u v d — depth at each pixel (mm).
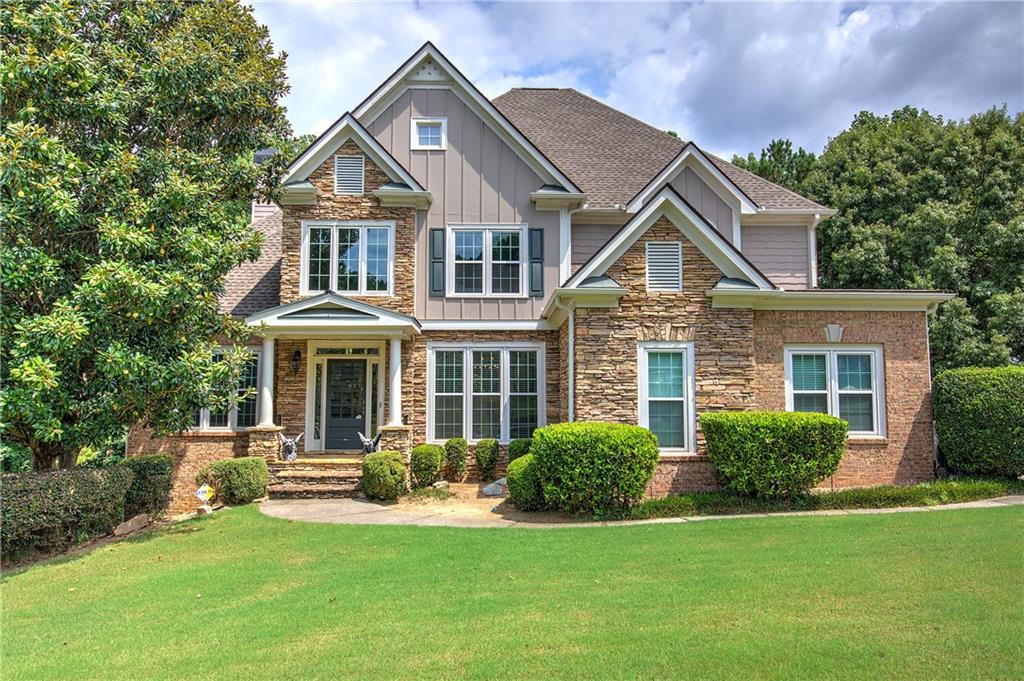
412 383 16203
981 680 4434
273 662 5039
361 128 16219
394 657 5051
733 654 4918
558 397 16312
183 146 12875
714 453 11930
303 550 9156
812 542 8539
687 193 17703
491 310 16547
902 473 13523
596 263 12727
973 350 22672
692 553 8148
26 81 9719
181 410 11375
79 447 10977
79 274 10680
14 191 9414
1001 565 7109
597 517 11055
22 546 9266
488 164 17000
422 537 9703
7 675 4969
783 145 33062
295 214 16141
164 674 4895
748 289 12547
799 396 13734
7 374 9484
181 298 10289
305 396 16328
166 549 9602
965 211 25078
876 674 4555
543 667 4777
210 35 13578
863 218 27344
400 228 16250
